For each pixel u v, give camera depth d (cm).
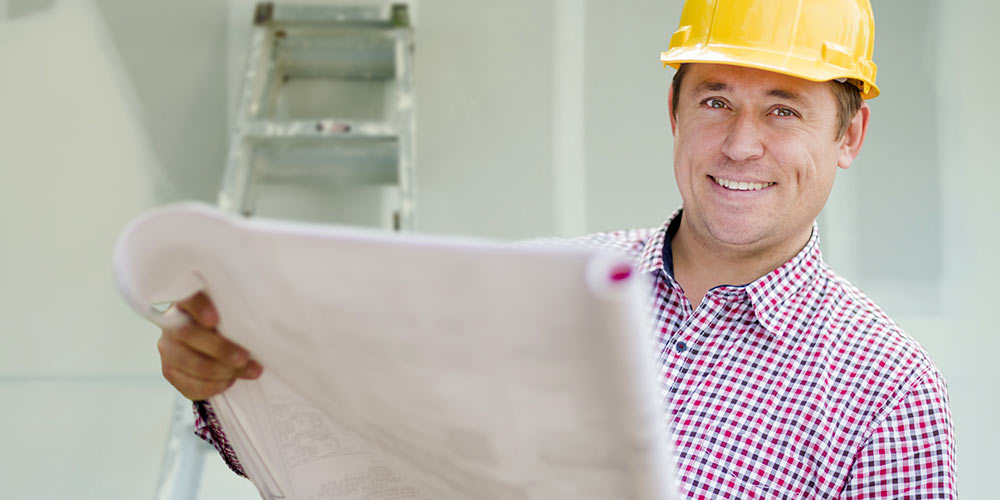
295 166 255
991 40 267
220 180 268
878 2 269
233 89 267
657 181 269
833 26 117
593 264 47
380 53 262
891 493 108
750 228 116
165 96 266
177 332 72
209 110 267
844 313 119
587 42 268
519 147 268
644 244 140
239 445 89
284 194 265
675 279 130
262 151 253
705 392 117
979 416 268
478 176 267
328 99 267
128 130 265
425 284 53
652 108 268
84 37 262
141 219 58
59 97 262
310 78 266
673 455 115
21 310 261
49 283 262
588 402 54
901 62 269
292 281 58
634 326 47
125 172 265
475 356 55
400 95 241
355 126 236
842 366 114
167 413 265
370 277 55
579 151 268
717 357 118
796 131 114
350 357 63
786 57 114
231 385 82
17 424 257
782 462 112
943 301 269
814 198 117
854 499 109
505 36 267
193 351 78
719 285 123
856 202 271
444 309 54
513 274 50
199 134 267
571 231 268
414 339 57
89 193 263
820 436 111
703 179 118
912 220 270
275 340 68
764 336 117
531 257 49
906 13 268
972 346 269
